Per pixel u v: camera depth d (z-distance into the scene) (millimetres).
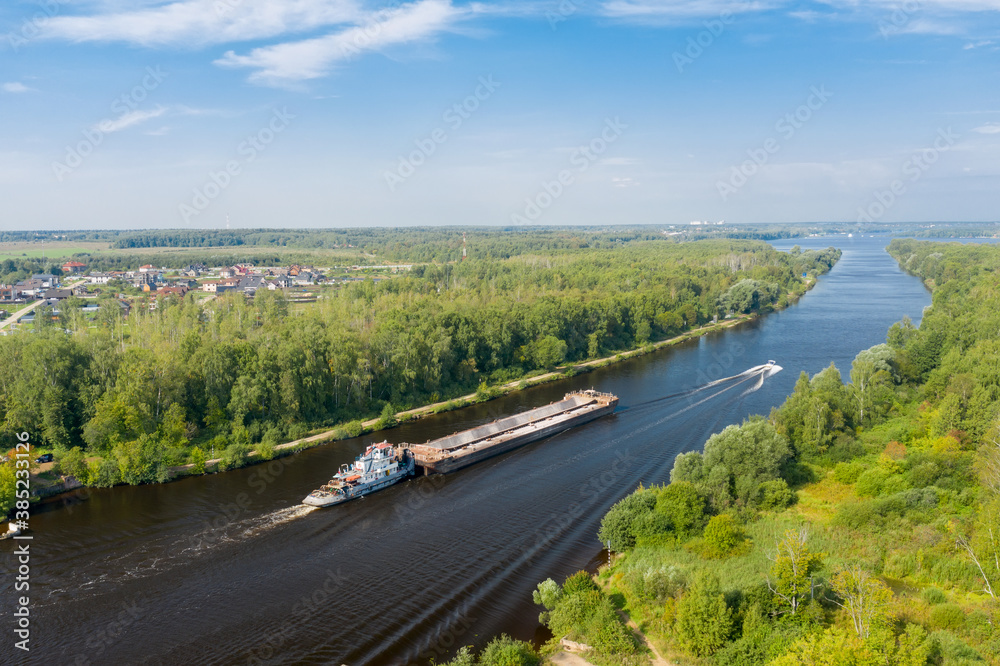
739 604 78500
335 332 180000
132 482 125062
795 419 138250
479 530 110312
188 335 162250
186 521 112000
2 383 136500
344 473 126688
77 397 139875
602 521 106500
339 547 104000
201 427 150375
